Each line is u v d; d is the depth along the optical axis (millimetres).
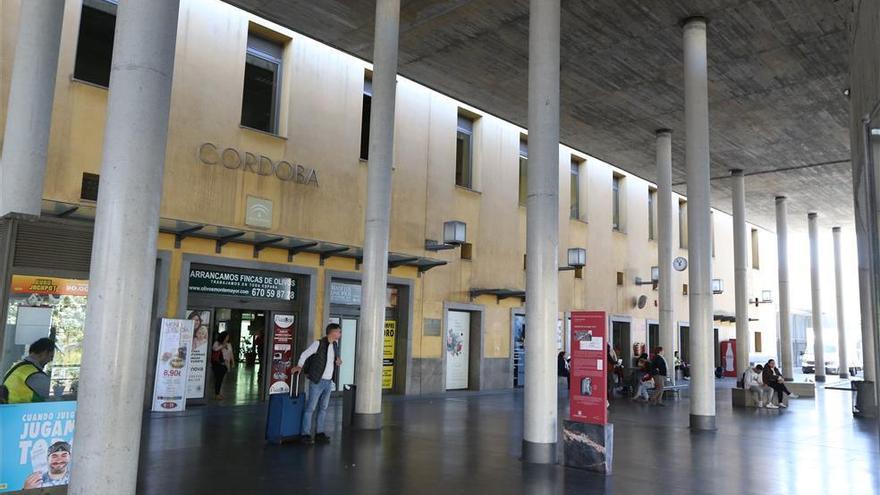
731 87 16219
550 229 9547
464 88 17344
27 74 8172
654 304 27828
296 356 15320
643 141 21266
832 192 28203
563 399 18688
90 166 12320
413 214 18062
